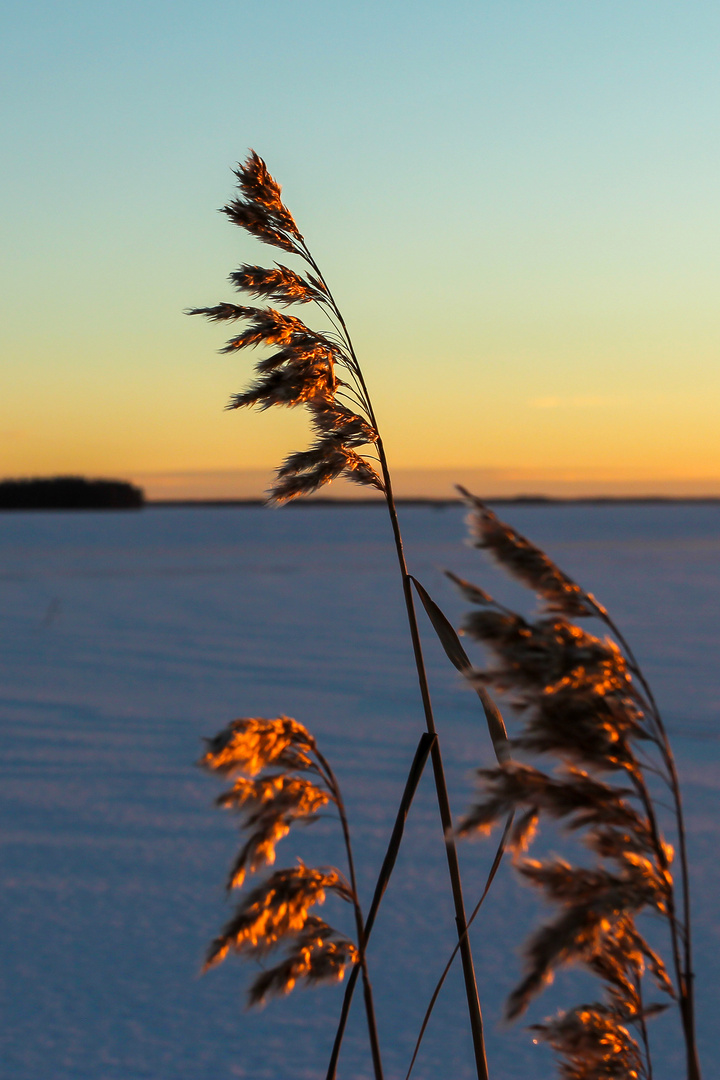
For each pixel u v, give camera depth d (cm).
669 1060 679
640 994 100
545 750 73
